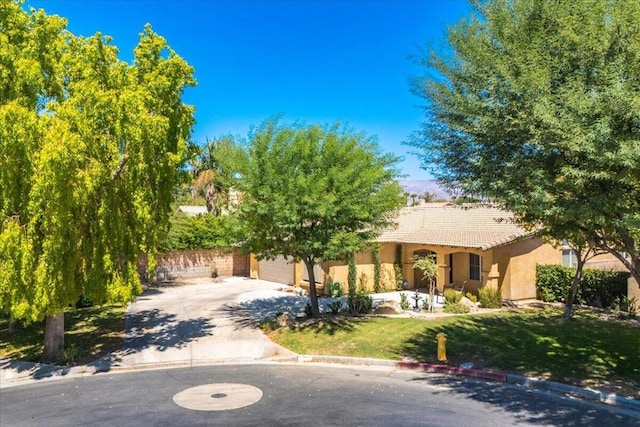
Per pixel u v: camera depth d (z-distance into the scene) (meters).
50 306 12.47
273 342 16.12
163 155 14.09
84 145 12.23
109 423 9.33
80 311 21.69
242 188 16.38
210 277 34.25
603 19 8.89
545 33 9.69
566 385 10.91
